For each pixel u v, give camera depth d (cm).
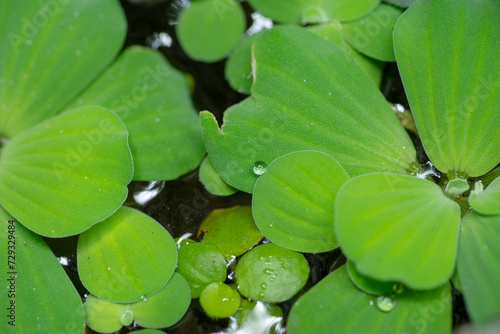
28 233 42
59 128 43
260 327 41
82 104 45
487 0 42
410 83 42
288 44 43
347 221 40
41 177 43
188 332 41
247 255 42
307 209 41
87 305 41
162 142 44
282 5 46
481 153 42
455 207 41
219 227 42
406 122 44
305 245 41
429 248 40
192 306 41
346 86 43
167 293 41
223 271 42
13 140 44
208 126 42
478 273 40
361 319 40
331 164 41
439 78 42
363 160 42
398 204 41
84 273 41
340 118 42
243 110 42
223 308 41
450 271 40
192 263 42
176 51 46
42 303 41
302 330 40
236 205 43
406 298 40
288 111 42
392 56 44
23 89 45
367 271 39
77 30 45
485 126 42
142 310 41
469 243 40
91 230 42
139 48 46
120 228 42
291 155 42
